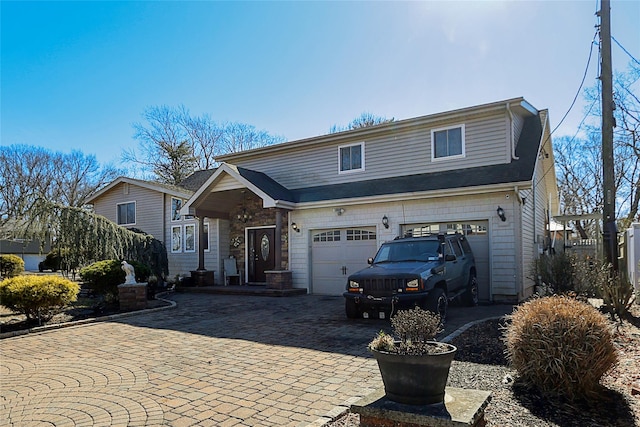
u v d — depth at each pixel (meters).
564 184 31.22
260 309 11.19
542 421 3.71
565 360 4.20
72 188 40.25
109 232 13.91
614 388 4.48
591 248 17.73
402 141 14.53
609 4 10.37
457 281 10.01
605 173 10.07
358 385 5.02
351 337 7.60
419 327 3.39
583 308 4.57
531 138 13.45
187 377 5.44
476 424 3.05
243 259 17.58
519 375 4.66
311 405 4.41
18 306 8.98
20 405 4.56
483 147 13.01
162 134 38.22
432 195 12.22
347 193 14.31
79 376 5.58
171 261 19.52
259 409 4.32
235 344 7.25
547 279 10.66
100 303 11.95
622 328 7.13
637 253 10.08
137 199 20.98
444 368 3.22
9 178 37.06
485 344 6.49
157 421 4.06
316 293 14.73
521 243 11.50
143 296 11.43
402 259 9.70
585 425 3.62
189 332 8.36
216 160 18.78
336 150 15.98
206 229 18.25
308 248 14.93
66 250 13.34
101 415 4.23
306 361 6.10
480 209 11.82
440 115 13.55
